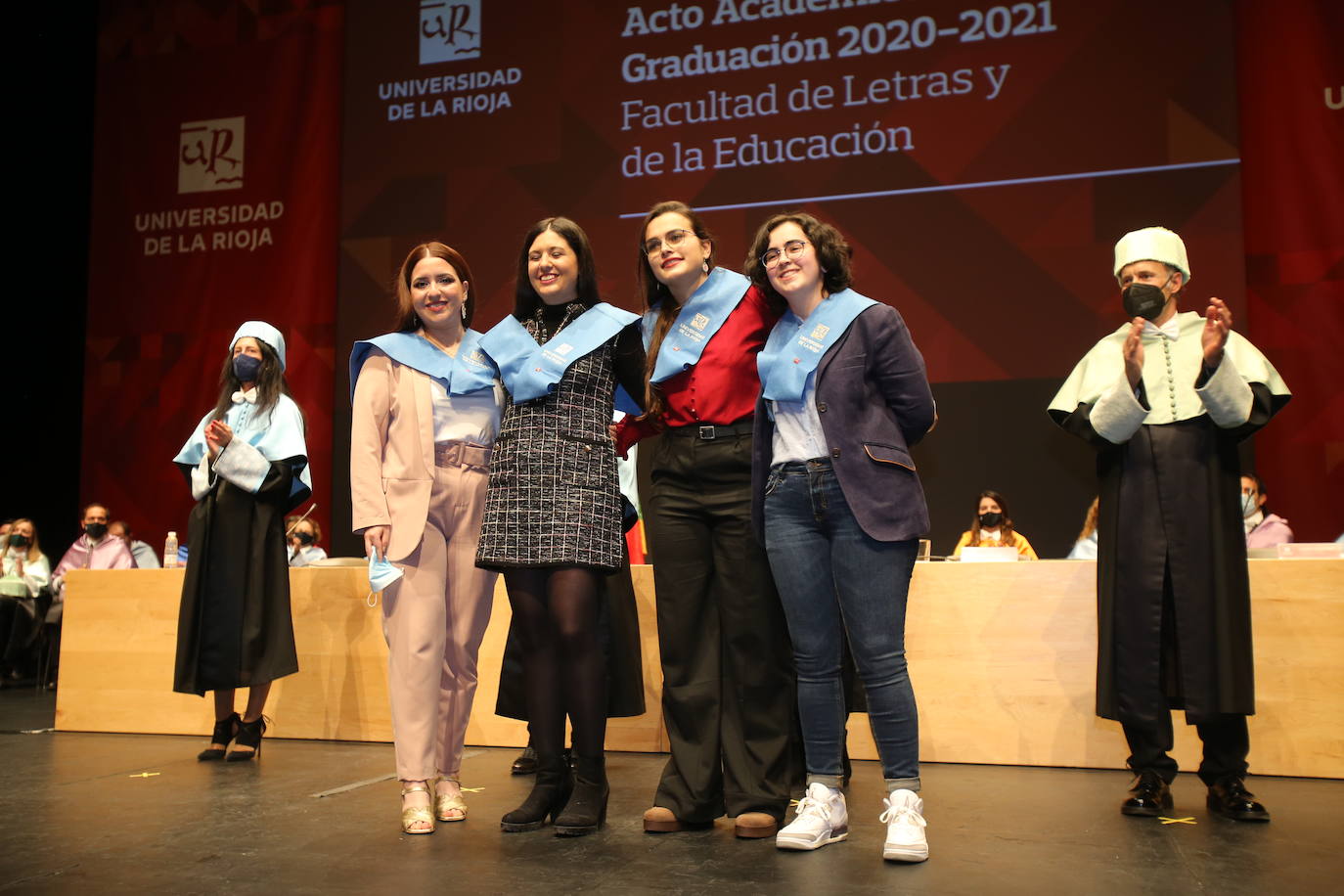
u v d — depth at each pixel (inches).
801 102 222.8
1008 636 122.2
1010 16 212.2
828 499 79.3
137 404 260.2
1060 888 68.4
